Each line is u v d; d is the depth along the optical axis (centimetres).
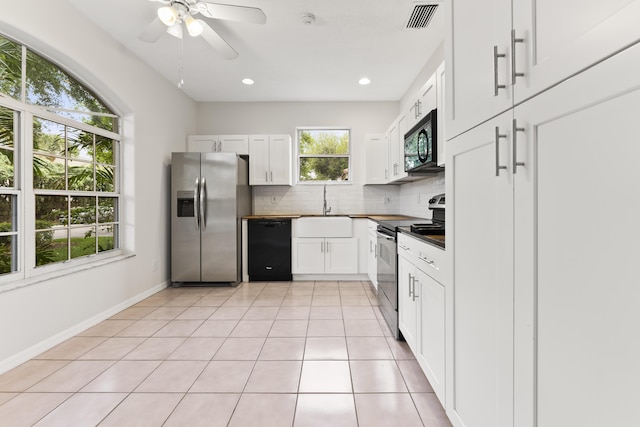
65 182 269
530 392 83
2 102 216
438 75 239
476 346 114
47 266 247
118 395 178
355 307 329
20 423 156
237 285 420
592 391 64
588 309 64
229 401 173
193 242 409
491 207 102
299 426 153
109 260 304
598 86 60
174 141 430
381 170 466
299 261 441
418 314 191
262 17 235
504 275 94
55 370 205
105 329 271
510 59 89
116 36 305
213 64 366
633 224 55
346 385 187
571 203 68
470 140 116
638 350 54
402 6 261
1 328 204
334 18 278
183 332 265
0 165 217
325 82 421
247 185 470
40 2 229
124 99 324
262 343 244
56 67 266
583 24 64
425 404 170
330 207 501
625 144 56
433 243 162
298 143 507
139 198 350
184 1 221
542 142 77
